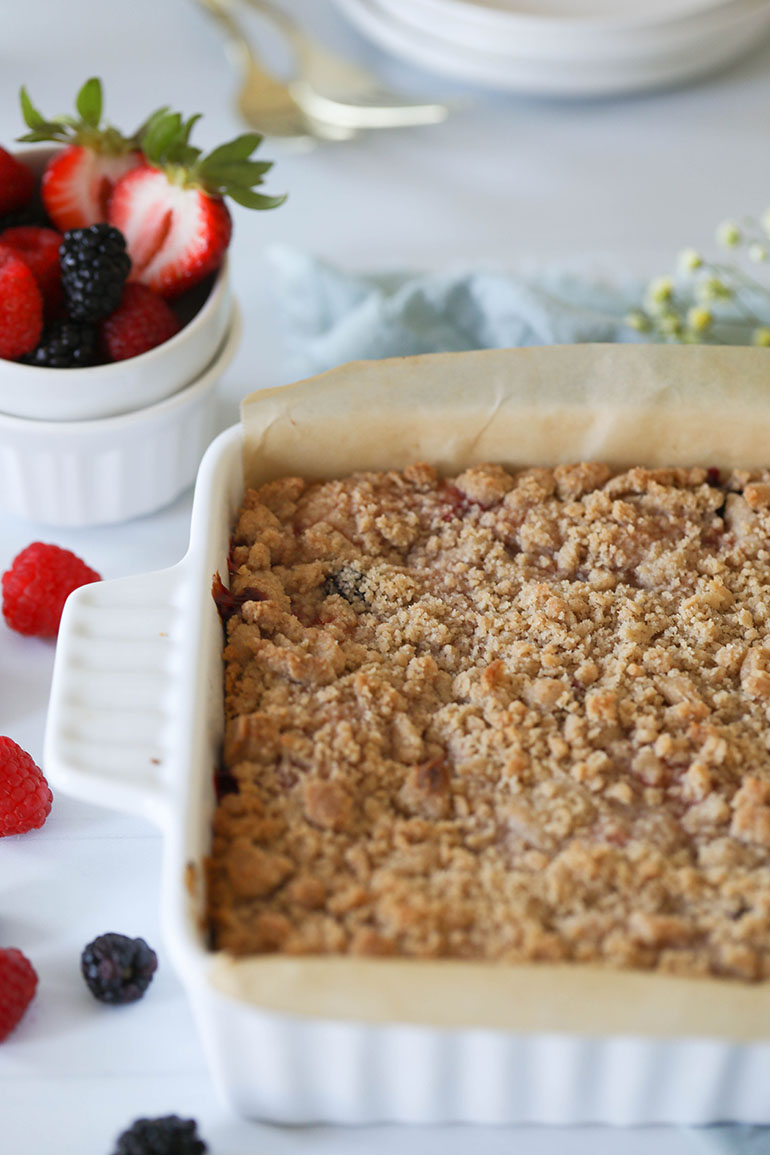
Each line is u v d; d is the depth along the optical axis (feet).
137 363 2.47
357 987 2.01
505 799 2.20
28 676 2.47
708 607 2.35
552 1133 2.16
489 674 2.28
